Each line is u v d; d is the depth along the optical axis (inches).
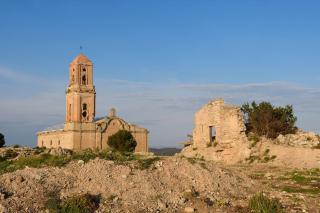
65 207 1131.3
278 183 1742.1
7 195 1177.4
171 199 1264.8
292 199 1405.0
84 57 5044.3
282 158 2551.7
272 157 2605.8
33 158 1507.1
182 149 3570.4
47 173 1325.0
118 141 4377.5
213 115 3157.0
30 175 1300.4
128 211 1165.1
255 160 2669.8
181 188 1349.7
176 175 1421.0
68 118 4955.7
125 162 1455.5
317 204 1354.6
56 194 1215.6
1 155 2068.2
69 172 1337.4
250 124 3221.0
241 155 2785.4
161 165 1460.4
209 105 3203.7
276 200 1284.4
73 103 4894.2
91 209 1148.5
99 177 1317.7
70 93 4936.0
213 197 1323.8
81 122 4795.8
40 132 5398.6
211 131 3255.4
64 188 1254.3
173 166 1467.8
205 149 3083.2
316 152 2470.5
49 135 5177.2
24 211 1108.5
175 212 1189.7
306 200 1403.8
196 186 1387.8
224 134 3046.3
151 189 1290.6
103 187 1273.4
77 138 4739.2
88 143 4776.1
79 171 1349.7
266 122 3112.7
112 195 1245.1
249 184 1552.7
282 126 3110.2
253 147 2787.9
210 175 1465.3
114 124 4928.6
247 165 2517.2
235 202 1309.1
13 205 1125.7
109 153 1582.2
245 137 2910.9
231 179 1519.4
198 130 3297.2
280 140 2918.3
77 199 1157.1
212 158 2952.8
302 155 2495.1
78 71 4965.6
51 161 1443.2
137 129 5004.9
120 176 1333.7
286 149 2613.2
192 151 3186.5
